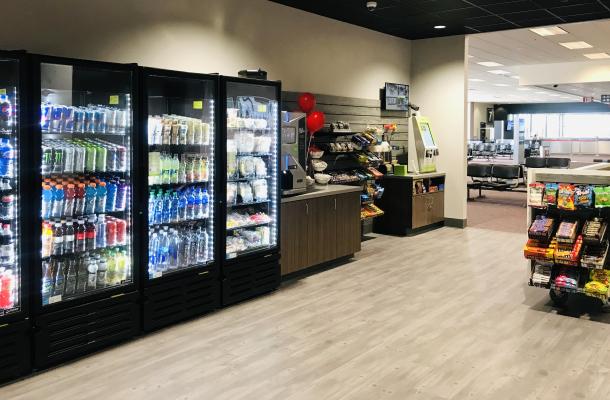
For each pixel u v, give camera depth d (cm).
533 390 317
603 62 1292
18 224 328
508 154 2178
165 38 514
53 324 348
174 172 430
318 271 602
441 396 309
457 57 856
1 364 324
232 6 582
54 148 353
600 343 390
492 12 699
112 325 382
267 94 520
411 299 496
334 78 739
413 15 714
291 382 328
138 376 336
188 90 466
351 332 412
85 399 306
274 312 461
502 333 410
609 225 458
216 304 465
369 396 309
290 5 654
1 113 323
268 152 517
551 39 970
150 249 429
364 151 781
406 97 880
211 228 461
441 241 773
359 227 659
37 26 419
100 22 460
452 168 880
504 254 687
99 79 391
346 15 712
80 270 380
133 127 386
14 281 334
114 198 389
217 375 337
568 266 468
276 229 521
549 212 487
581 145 1977
